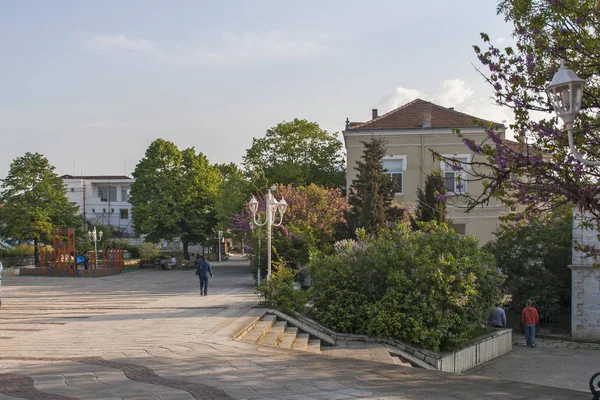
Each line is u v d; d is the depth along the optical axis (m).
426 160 33.72
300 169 48.66
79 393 7.73
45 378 8.68
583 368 18.28
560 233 26.47
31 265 51.34
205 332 13.71
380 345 15.78
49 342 12.39
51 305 21.16
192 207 55.72
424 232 19.00
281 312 17.89
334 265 18.06
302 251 28.62
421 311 16.23
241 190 49.75
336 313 17.36
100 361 10.09
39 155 51.56
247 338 13.55
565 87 7.11
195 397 7.62
